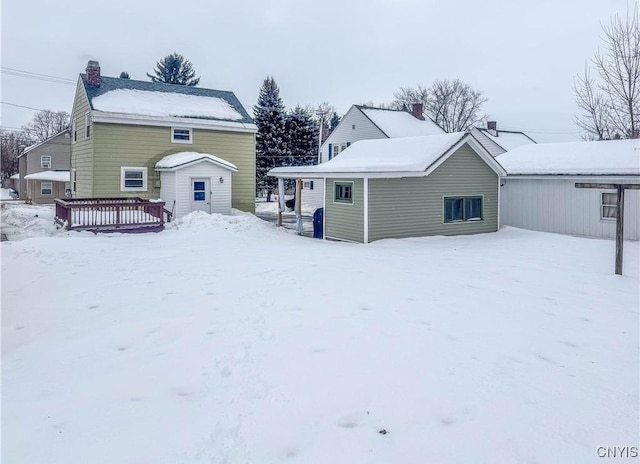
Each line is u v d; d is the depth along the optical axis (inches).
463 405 164.9
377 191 627.5
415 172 623.2
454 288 341.7
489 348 220.1
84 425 153.6
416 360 204.2
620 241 400.2
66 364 206.4
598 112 1031.0
